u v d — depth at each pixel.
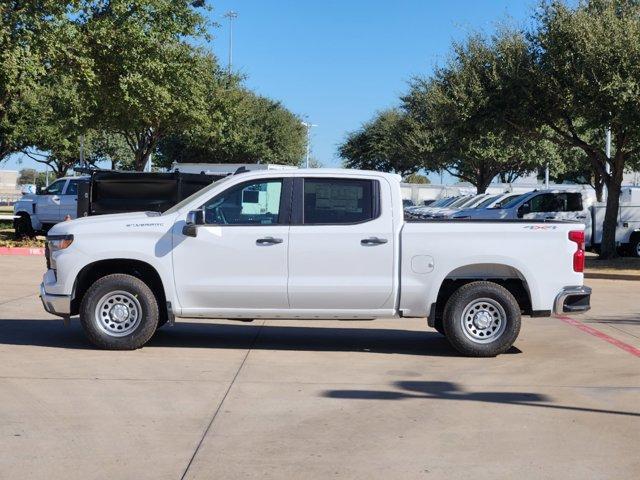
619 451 5.58
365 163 52.94
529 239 8.73
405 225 8.70
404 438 5.82
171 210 8.97
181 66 24.56
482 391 7.25
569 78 19.41
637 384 7.58
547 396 7.10
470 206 28.39
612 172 21.80
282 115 49.19
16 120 36.28
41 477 4.91
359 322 11.52
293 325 11.12
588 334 10.48
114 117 27.75
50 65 20.73
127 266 8.98
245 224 8.70
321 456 5.39
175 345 9.31
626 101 18.34
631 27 18.55
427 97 37.41
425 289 8.67
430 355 9.00
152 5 22.23
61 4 18.77
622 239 22.89
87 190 15.06
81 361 8.21
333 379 7.66
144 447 5.53
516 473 5.11
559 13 19.50
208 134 33.88
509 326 8.73
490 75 21.02
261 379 7.60
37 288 14.20
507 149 37.81
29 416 6.21
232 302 8.70
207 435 5.83
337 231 8.65
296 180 8.77
